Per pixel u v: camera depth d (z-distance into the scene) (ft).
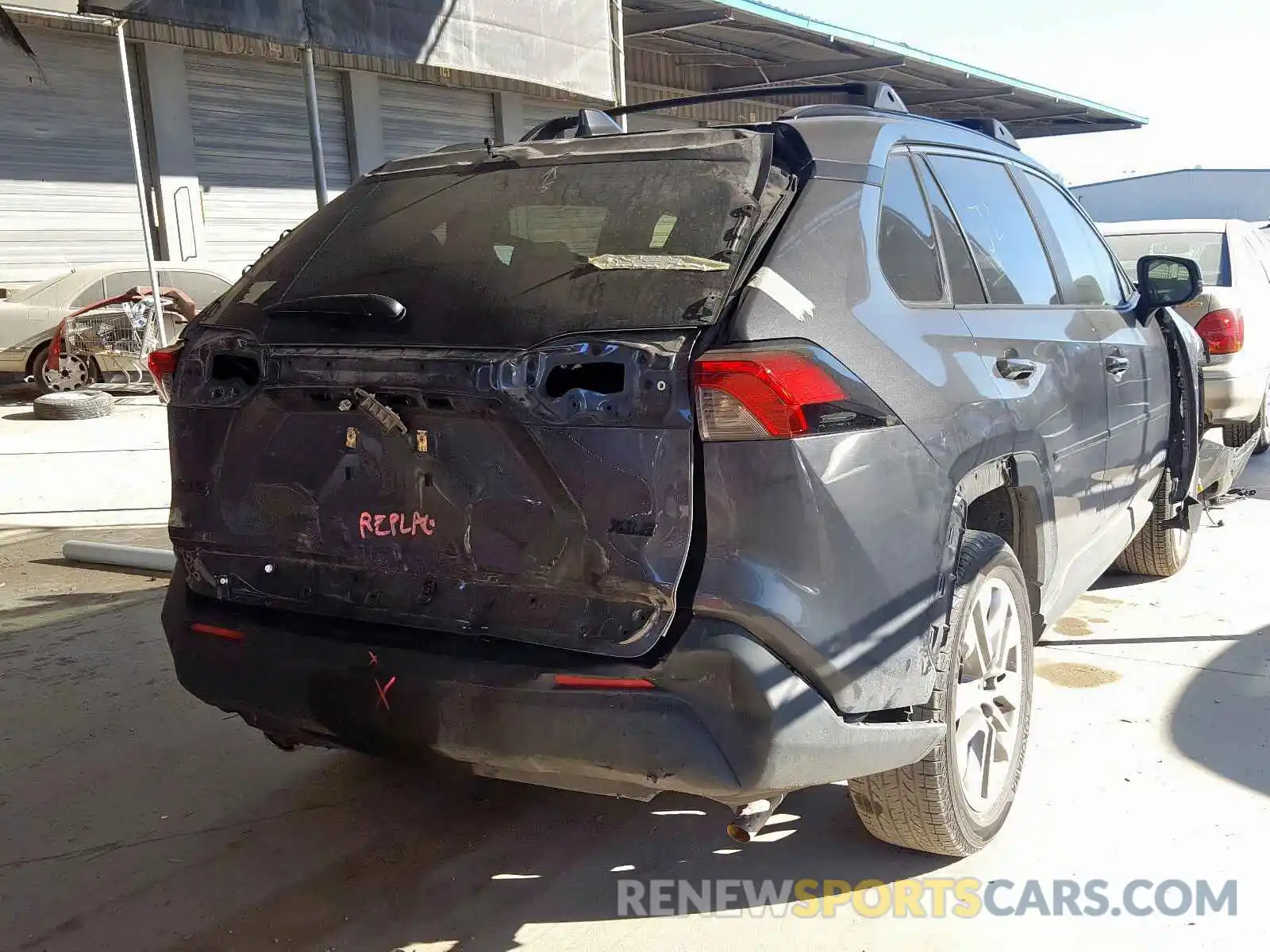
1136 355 14.07
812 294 8.04
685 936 8.88
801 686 7.43
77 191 49.73
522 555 7.75
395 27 27.09
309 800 11.32
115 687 14.29
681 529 7.31
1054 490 11.28
